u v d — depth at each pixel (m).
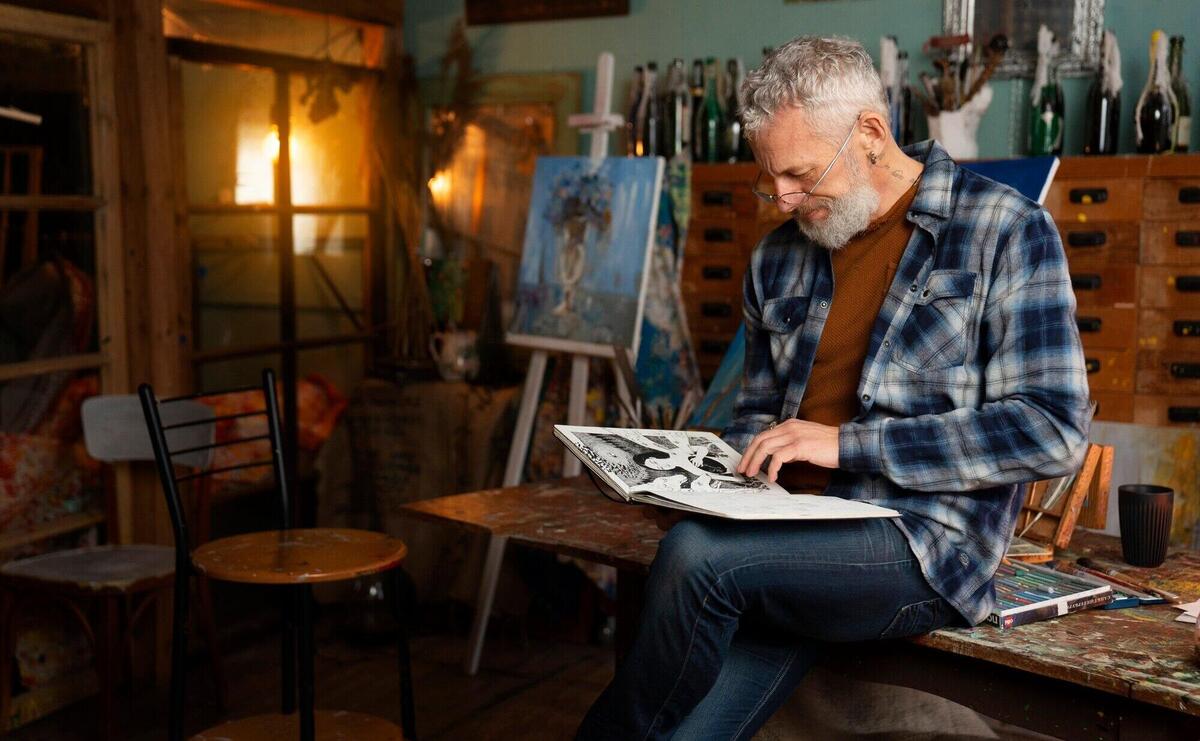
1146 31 3.39
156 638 3.59
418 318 4.44
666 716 1.78
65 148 3.33
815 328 1.99
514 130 4.49
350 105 4.53
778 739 2.70
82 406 3.22
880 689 2.78
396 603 2.60
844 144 1.81
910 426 1.77
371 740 2.50
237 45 4.05
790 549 1.75
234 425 4.16
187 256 3.82
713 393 3.43
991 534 1.82
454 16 4.63
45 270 3.29
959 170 1.89
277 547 2.57
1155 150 3.25
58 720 3.32
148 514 3.58
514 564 3.83
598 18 4.32
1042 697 1.75
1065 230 3.27
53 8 3.24
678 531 1.78
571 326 3.67
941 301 1.82
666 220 3.74
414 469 4.14
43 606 3.39
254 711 3.36
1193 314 3.13
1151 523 2.21
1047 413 1.69
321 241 4.46
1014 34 3.54
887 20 3.76
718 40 4.08
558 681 3.56
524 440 3.76
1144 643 1.76
